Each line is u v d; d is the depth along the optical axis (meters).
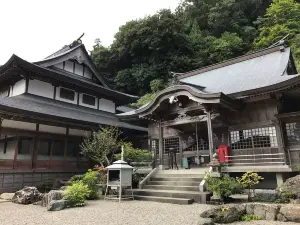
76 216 7.00
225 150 12.37
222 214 6.16
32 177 14.10
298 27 33.53
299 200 7.09
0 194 12.34
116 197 10.46
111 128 16.50
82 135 17.59
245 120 12.80
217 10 42.25
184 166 13.95
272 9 36.28
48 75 17.25
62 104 18.48
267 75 13.90
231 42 36.72
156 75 36.66
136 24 39.09
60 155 16.81
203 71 20.05
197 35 41.25
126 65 41.88
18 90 17.31
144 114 14.23
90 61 21.77
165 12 38.88
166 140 16.92
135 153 15.20
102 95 22.20
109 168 10.47
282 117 11.55
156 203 9.26
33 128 14.73
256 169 10.36
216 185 8.73
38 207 8.89
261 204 6.65
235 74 16.72
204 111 12.45
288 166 9.98
